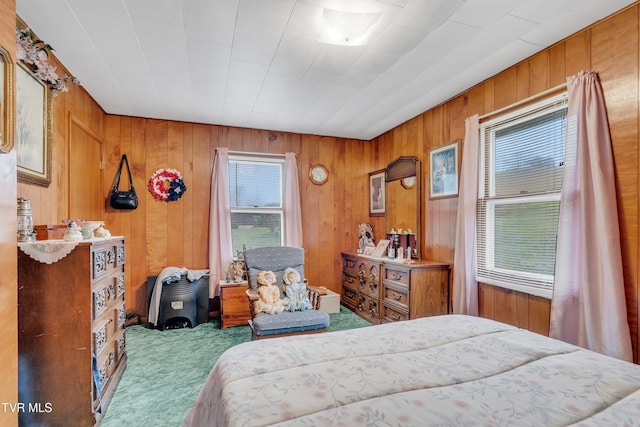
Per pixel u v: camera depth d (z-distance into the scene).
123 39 2.02
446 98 3.01
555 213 2.15
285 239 4.06
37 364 1.55
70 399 1.58
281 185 4.16
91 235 2.01
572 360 1.17
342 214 4.43
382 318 3.34
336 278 4.38
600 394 0.93
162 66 2.38
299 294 2.84
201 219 3.74
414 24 1.86
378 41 2.04
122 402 1.92
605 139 1.78
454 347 1.29
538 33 1.96
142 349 2.73
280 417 0.82
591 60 1.87
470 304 2.63
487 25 1.87
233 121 3.71
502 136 2.55
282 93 2.89
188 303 3.30
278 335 2.42
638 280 1.65
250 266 2.95
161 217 3.58
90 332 1.63
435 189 3.21
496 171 2.60
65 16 1.79
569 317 1.92
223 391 0.99
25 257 1.54
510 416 0.83
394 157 3.95
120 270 2.27
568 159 1.93
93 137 3.04
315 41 2.04
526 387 0.97
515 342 1.34
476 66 2.39
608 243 1.71
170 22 1.85
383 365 1.12
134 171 3.49
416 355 1.21
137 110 3.31
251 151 3.97
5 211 1.04
